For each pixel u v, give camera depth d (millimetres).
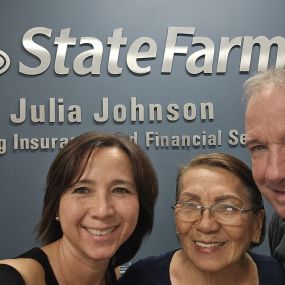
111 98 1130
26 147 1119
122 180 526
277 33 1152
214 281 565
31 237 1121
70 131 1125
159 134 1131
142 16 1139
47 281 521
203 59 1142
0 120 1120
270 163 467
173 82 1137
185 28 1139
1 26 1125
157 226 1125
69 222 525
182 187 556
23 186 1122
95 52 1127
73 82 1129
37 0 1130
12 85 1124
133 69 1128
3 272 461
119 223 533
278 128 457
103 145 529
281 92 461
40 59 1124
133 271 597
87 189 521
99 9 1135
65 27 1130
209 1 1149
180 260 586
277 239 644
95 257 528
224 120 1140
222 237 535
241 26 1150
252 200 542
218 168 544
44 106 1124
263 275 570
